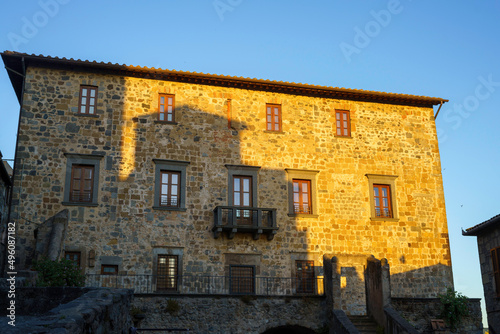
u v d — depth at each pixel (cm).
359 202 2578
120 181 2309
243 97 2564
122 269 2219
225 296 2117
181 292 2253
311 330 2169
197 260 2309
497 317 2627
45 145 2272
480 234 2803
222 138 2483
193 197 2378
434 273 2573
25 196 2198
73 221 2216
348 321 2005
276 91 2614
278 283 2373
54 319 757
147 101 2431
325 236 2491
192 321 2062
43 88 2328
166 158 2386
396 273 2523
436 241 2622
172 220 2325
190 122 2459
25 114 2281
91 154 2305
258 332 2116
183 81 2497
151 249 2270
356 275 2520
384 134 2711
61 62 2330
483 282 2766
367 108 2727
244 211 2398
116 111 2383
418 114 2798
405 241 2581
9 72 2372
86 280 2156
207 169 2428
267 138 2542
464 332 2289
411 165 2705
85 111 2358
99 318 899
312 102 2655
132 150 2356
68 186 2248
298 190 2534
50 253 2006
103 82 2402
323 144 2609
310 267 2439
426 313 2291
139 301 2034
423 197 2672
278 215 2458
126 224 2269
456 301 2295
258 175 2484
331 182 2570
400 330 1934
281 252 2417
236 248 2367
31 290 1099
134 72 2430
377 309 2142
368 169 2638
